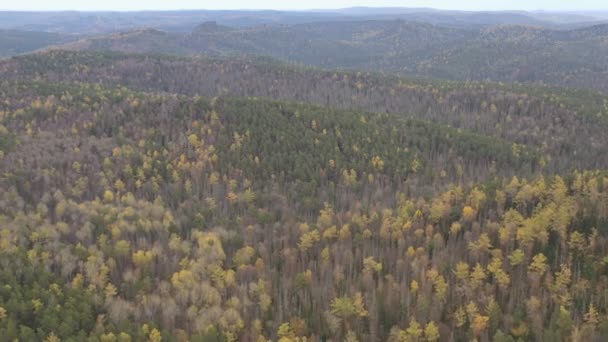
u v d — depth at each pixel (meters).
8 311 81.25
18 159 161.00
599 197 104.94
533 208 111.44
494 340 75.06
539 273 91.00
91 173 160.00
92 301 88.38
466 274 92.69
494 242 104.06
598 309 81.50
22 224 121.25
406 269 99.62
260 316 90.06
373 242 112.69
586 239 97.19
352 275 102.12
